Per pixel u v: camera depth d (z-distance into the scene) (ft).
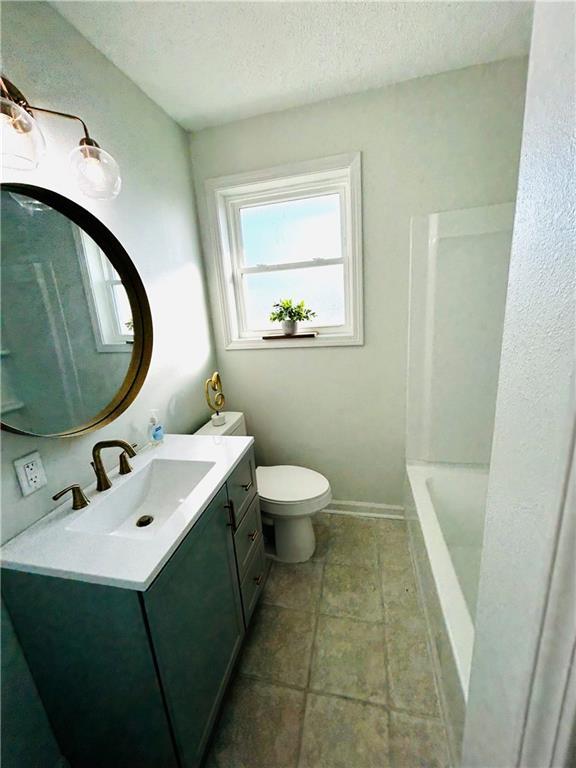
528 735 1.47
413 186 5.66
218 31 4.08
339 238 6.59
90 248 3.97
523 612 1.52
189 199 6.34
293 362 7.00
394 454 6.97
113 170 3.40
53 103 3.57
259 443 7.66
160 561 2.66
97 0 3.51
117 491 3.80
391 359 6.50
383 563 5.99
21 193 3.19
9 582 2.84
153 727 2.87
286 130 5.90
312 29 4.15
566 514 1.17
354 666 4.31
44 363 3.38
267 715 3.84
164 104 5.42
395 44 4.51
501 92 5.06
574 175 1.11
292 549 6.03
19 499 3.12
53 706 3.22
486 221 5.45
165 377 5.57
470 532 5.78
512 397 1.63
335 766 3.40
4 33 3.08
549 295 1.29
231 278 7.12
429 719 3.73
